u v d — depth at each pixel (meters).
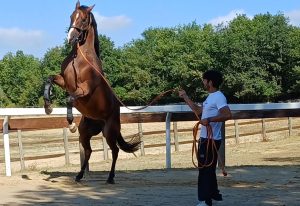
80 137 9.52
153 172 10.56
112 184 8.97
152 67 84.81
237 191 7.96
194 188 8.36
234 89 68.25
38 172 11.08
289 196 7.49
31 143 16.48
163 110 11.38
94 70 8.84
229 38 74.00
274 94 66.00
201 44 81.12
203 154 6.22
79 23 8.84
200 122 6.17
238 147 18.23
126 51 90.62
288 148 17.16
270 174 9.84
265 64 68.19
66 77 8.77
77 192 8.07
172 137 23.00
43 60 97.56
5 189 8.36
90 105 8.92
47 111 8.74
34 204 7.01
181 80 80.50
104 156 15.54
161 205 6.88
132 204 6.96
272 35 67.75
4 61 102.25
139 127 16.81
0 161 13.96
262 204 6.88
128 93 84.88
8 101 98.56
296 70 65.19
